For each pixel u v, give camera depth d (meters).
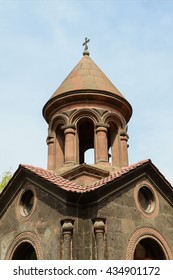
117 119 21.27
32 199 18.23
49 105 21.53
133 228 16.77
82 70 22.45
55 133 21.47
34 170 17.94
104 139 20.09
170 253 17.69
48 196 16.91
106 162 19.69
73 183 17.67
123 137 21.19
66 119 20.58
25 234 17.36
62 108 21.11
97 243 15.28
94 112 20.50
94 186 16.48
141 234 16.95
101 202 16.06
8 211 18.91
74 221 15.77
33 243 16.77
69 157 19.80
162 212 18.38
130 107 22.08
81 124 21.67
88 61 23.38
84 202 16.27
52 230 16.09
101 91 20.80
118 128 21.33
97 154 19.81
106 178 17.72
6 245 18.17
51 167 20.72
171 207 18.92
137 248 18.11
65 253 15.05
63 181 17.41
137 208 17.39
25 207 18.38
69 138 20.11
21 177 18.61
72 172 18.91
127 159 20.97
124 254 15.92
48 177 17.33
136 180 17.83
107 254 15.33
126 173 17.19
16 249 17.61
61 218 15.84
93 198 16.09
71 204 16.02
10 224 18.47
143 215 17.48
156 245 17.69
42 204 17.09
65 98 20.89
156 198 18.39
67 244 15.20
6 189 18.97
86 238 15.68
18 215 18.22
